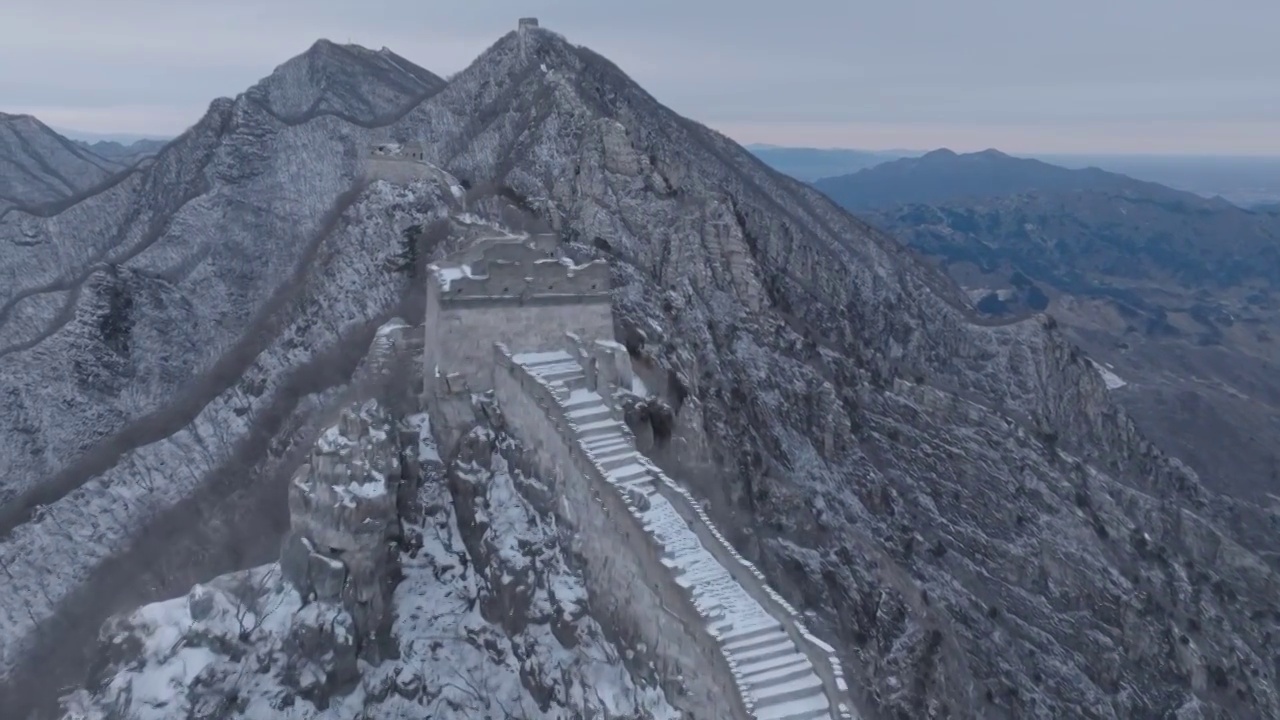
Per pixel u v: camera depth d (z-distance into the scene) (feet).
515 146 368.27
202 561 215.10
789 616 151.12
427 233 302.66
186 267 453.17
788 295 369.50
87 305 396.98
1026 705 263.49
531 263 203.92
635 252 308.81
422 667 174.29
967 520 327.06
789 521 245.86
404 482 188.24
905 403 353.51
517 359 197.36
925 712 230.68
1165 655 321.52
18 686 216.74
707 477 225.56
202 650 163.84
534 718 166.30
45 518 282.36
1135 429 469.57
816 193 591.37
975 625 278.67
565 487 179.32
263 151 510.58
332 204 437.58
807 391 306.35
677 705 150.51
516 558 179.32
